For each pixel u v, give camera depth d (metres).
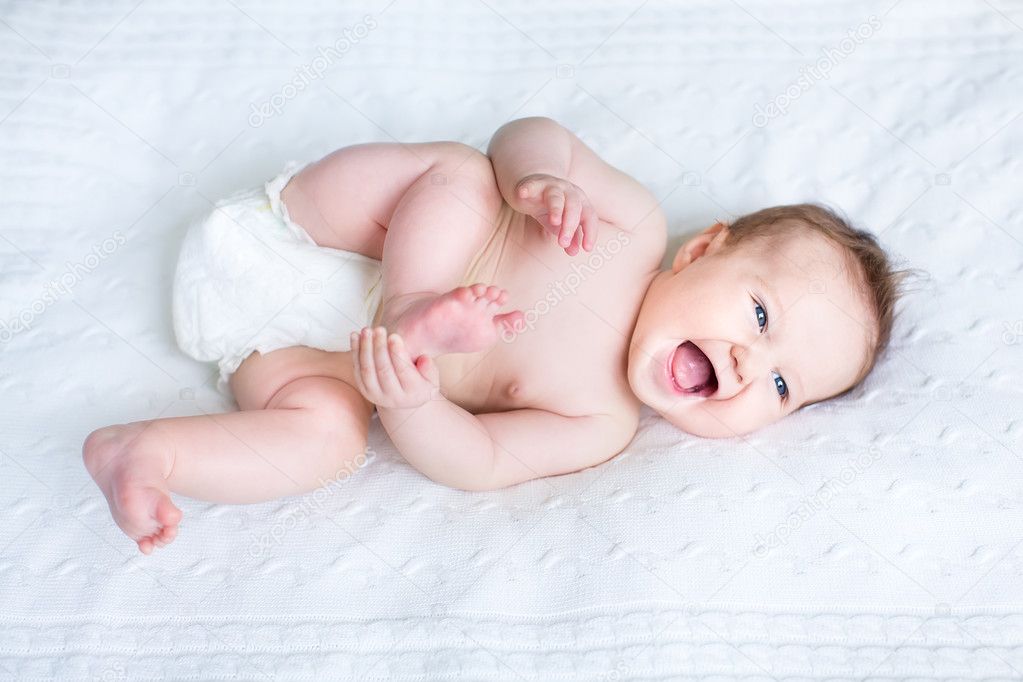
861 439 1.51
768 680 1.26
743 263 1.55
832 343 1.54
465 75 2.02
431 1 2.07
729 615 1.30
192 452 1.32
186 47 1.98
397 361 1.21
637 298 1.61
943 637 1.32
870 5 2.10
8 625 1.25
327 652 1.25
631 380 1.54
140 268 1.69
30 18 1.94
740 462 1.47
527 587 1.32
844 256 1.59
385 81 1.99
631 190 1.67
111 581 1.29
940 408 1.56
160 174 1.84
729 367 1.50
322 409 1.44
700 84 2.02
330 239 1.55
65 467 1.41
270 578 1.31
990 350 1.66
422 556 1.35
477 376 1.57
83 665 1.23
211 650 1.25
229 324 1.52
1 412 1.46
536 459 1.50
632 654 1.26
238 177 1.85
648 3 2.09
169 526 1.21
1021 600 1.35
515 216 1.59
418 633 1.27
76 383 1.53
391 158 1.52
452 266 1.44
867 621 1.32
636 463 1.50
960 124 1.98
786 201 1.90
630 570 1.33
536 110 1.99
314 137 1.91
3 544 1.32
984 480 1.46
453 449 1.40
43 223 1.72
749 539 1.37
